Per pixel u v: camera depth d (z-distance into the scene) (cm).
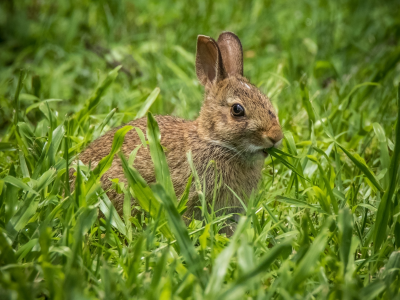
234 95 868
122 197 851
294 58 1440
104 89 1038
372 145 1029
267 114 848
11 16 1628
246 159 871
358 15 1719
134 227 783
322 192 720
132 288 548
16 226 643
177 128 902
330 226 677
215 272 520
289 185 833
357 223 733
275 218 698
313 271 551
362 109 1183
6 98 1176
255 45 1562
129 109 1090
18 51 1561
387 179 816
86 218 616
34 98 1097
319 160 901
